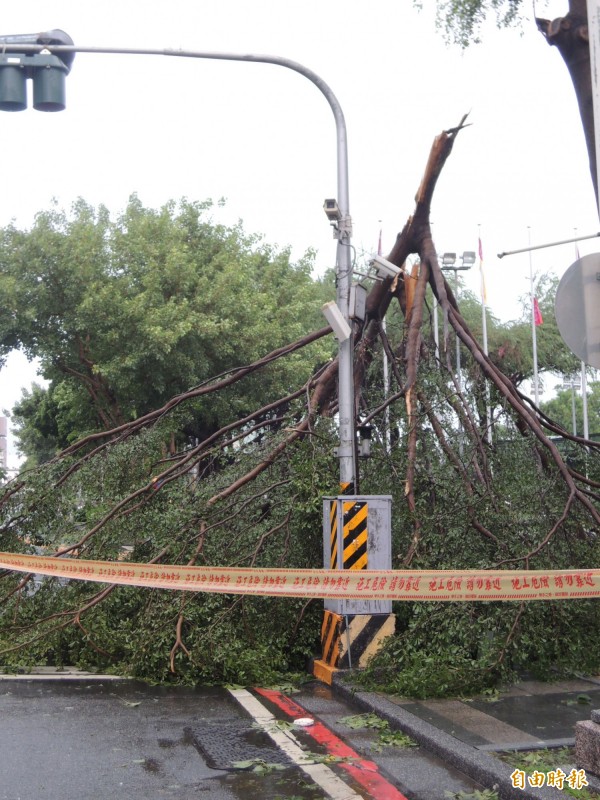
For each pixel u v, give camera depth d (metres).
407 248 11.10
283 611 8.61
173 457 10.91
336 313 8.88
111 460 10.37
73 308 22.62
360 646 8.05
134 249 23.44
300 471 9.17
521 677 7.87
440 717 6.38
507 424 9.81
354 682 7.60
